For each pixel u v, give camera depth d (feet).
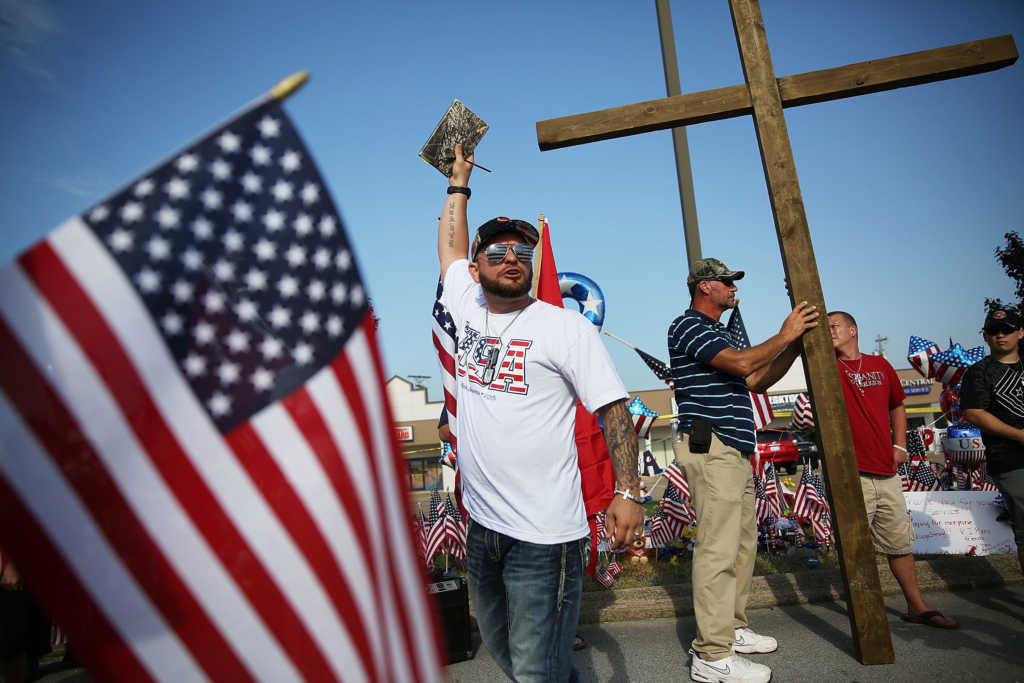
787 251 12.66
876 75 12.98
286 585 3.47
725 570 11.96
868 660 11.94
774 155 12.94
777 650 13.09
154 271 3.44
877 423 14.73
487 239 8.39
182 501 3.35
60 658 16.02
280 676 3.40
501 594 8.18
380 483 3.93
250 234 3.67
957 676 11.25
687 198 22.71
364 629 3.63
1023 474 14.14
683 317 13.42
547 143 13.43
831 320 15.29
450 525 18.69
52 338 3.26
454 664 13.58
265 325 3.65
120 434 3.29
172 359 3.42
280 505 3.51
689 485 12.85
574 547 7.77
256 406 3.56
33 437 3.19
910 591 14.55
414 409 124.26
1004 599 16.05
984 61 12.62
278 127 3.83
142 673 3.22
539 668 7.46
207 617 3.33
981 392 14.76
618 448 7.68
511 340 8.20
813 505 19.89
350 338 3.85
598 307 20.06
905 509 14.73
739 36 13.52
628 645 14.11
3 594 11.94
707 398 12.73
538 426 7.84
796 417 20.12
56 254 3.33
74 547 3.19
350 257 3.89
